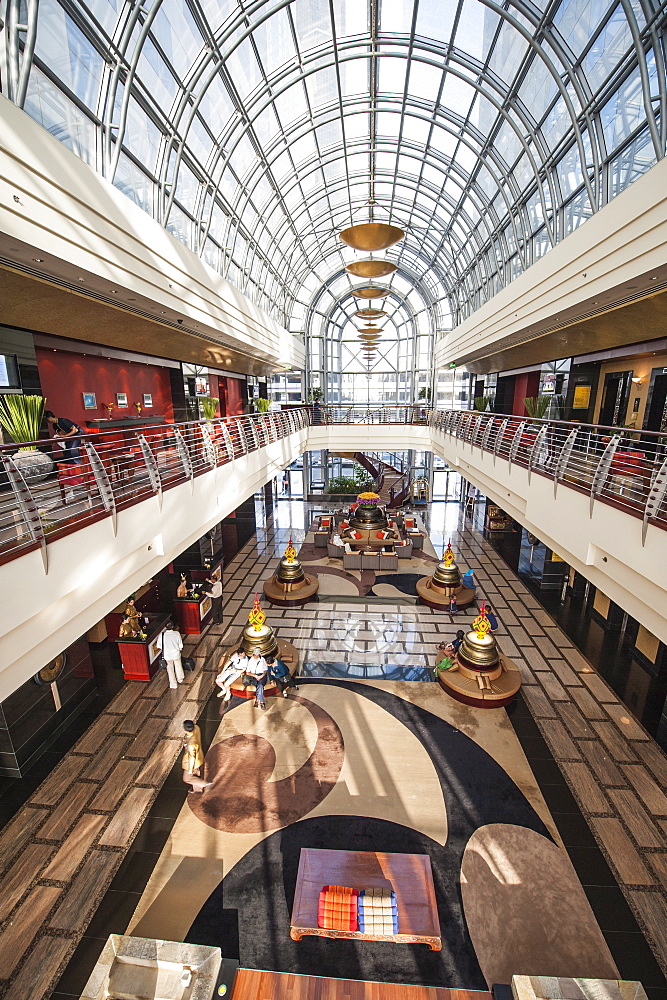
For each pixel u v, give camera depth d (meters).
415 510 19.22
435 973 3.62
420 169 14.04
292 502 21.52
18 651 3.34
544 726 6.43
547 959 3.71
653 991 3.53
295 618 9.85
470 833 4.81
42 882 4.30
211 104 8.23
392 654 8.40
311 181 14.16
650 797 5.27
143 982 3.39
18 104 4.21
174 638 7.12
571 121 7.36
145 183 7.35
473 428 12.26
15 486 3.35
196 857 4.54
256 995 3.48
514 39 7.68
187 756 5.22
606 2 5.79
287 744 6.07
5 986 3.54
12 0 3.97
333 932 3.72
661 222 4.71
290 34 8.29
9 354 5.54
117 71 5.63
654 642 7.62
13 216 3.73
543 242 10.03
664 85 5.36
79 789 5.34
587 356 9.68
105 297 5.90
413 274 22.16
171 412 10.70
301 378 22.69
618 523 4.59
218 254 11.34
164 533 5.71
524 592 11.15
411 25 8.52
